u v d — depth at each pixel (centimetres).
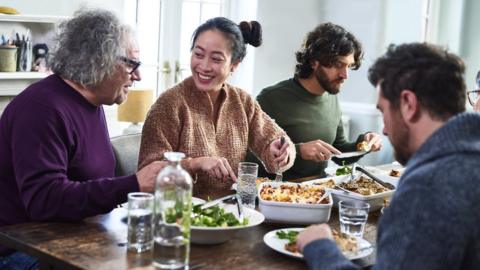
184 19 455
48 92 207
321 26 311
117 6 407
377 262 136
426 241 129
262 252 181
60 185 195
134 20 425
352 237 187
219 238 182
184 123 250
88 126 216
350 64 307
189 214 162
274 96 311
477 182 131
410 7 494
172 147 249
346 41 301
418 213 131
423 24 539
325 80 308
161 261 161
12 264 207
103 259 166
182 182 160
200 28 250
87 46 208
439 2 552
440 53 143
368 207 203
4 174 209
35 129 199
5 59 331
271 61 477
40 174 196
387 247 134
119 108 382
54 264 168
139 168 243
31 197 195
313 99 316
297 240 164
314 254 154
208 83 250
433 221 129
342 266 147
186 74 461
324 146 284
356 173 253
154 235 162
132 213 173
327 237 159
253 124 275
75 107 212
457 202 129
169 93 251
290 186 229
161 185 160
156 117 246
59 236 183
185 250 162
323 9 493
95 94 216
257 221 195
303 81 314
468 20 542
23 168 197
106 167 225
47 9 363
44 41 356
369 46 477
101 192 194
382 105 148
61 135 204
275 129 279
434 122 142
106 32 209
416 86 140
